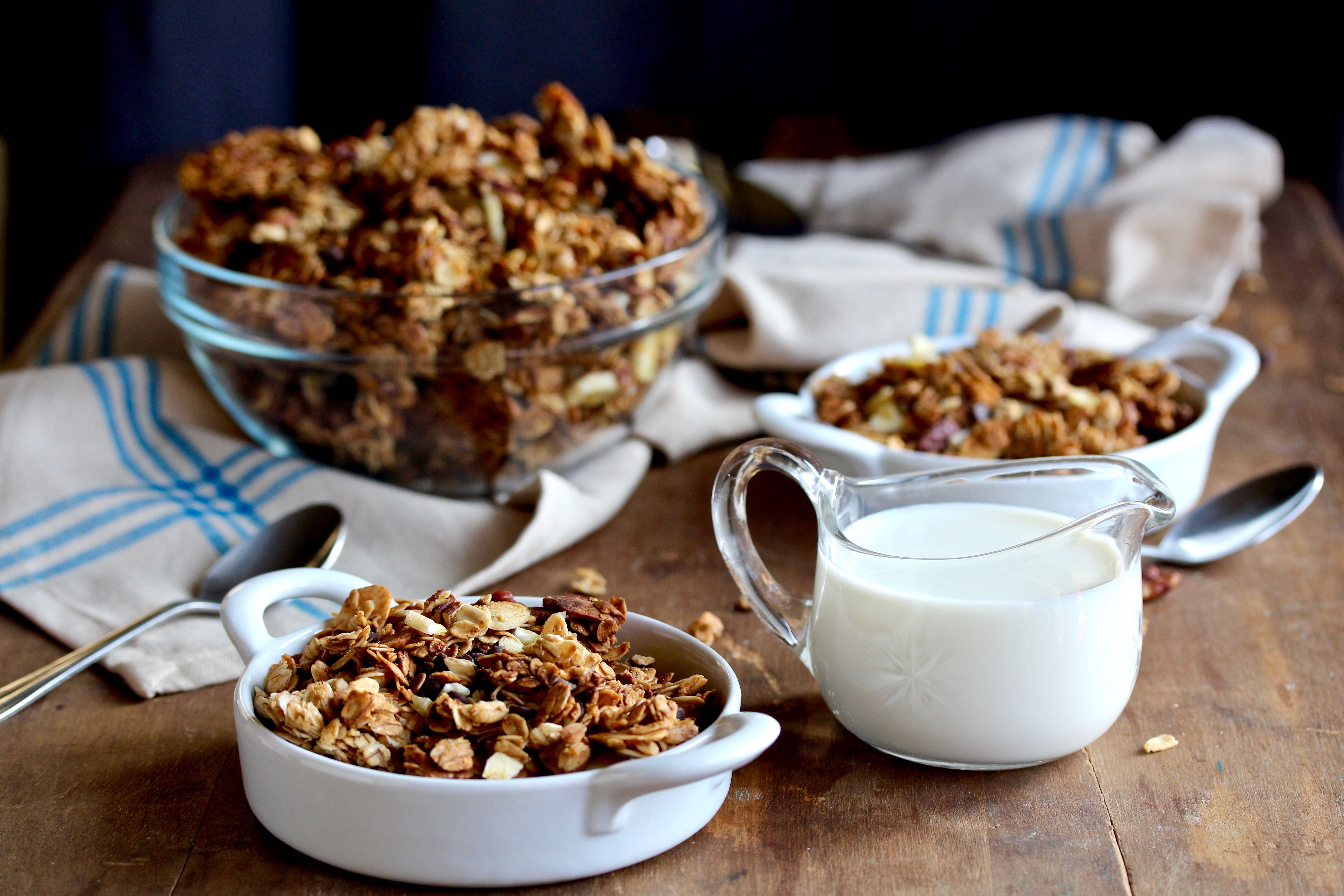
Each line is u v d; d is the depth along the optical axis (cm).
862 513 70
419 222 82
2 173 191
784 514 85
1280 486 82
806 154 160
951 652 65
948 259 119
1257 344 106
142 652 73
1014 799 66
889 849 64
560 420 83
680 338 88
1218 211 110
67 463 86
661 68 203
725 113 202
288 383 83
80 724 70
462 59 201
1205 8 175
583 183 87
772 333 94
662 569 80
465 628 65
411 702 63
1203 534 81
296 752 61
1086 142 130
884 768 67
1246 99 178
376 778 60
